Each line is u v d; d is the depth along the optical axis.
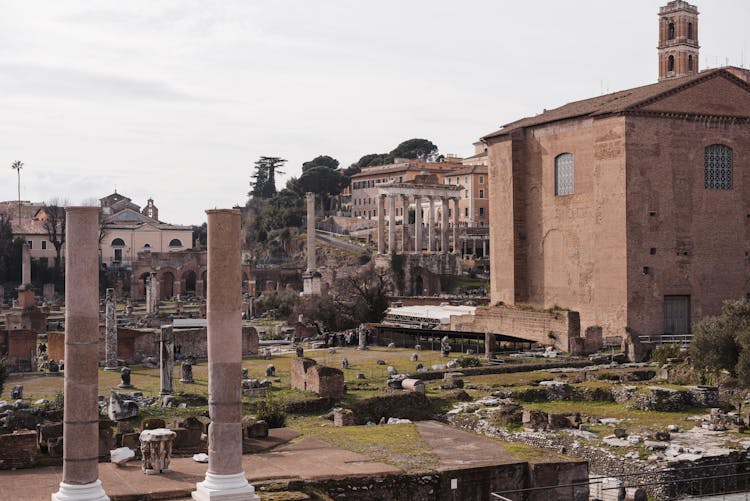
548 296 98.00
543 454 40.16
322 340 97.38
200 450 39.62
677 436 47.78
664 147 88.38
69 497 28.44
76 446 28.70
